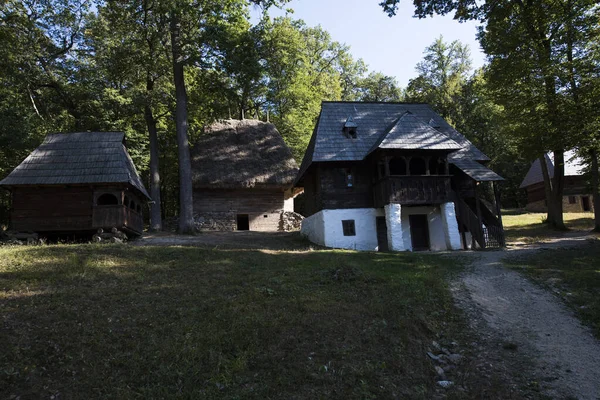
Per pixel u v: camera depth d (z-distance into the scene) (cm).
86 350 661
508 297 1090
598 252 1589
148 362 636
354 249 2086
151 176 2884
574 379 679
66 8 2825
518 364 736
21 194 1783
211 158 3136
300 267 1309
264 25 2780
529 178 4609
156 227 2816
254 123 3484
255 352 689
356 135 2347
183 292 976
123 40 2819
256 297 943
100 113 3003
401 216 2261
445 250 2125
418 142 2100
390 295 1016
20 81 2697
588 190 2492
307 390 601
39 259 1230
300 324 802
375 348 742
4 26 2480
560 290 1116
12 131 2527
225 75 2659
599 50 2053
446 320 928
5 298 869
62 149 1919
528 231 2684
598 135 2073
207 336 722
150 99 2756
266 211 3188
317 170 2297
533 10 2286
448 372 714
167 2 2234
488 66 2702
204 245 1802
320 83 4522
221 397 568
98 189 1823
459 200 2288
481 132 4559
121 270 1170
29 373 589
